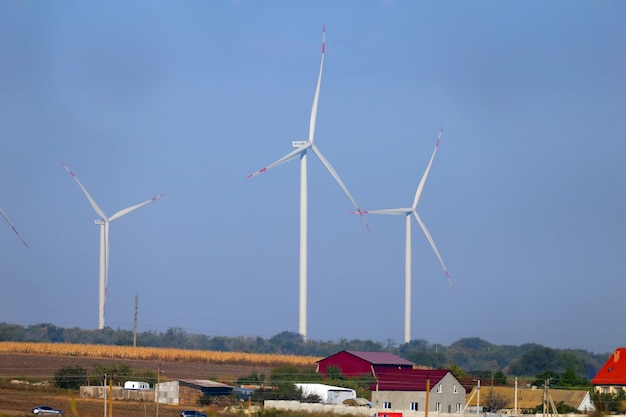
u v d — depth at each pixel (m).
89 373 122.31
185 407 99.00
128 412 90.44
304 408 101.69
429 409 109.00
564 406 110.19
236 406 101.69
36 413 83.75
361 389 119.06
